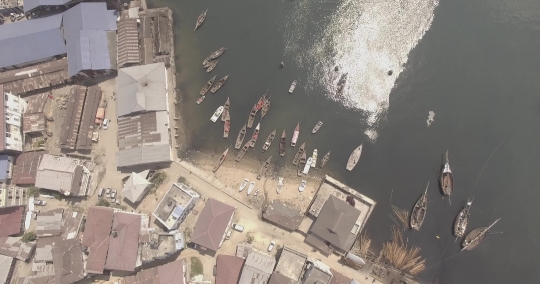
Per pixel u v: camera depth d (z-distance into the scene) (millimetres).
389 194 77812
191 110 84312
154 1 90812
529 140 79125
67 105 81750
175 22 89188
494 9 85938
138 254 72188
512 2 86062
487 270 74812
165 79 82312
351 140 80438
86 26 83812
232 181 79875
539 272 74250
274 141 81062
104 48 83250
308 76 84375
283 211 75188
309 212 75875
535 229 75500
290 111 82500
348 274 74688
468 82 82438
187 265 75188
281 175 79562
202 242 72500
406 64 83875
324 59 85188
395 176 78500
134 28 84688
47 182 76562
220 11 89188
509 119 80312
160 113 79688
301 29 87312
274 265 70688
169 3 89750
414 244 76125
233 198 78625
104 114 82750
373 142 80188
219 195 78938
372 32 86125
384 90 82812
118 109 80125
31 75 83125
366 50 85188
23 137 81125
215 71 85875
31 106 82375
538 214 75875
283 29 87625
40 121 81125
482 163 78375
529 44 84000
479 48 84125
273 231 76750
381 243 76438
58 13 88812
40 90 84938
